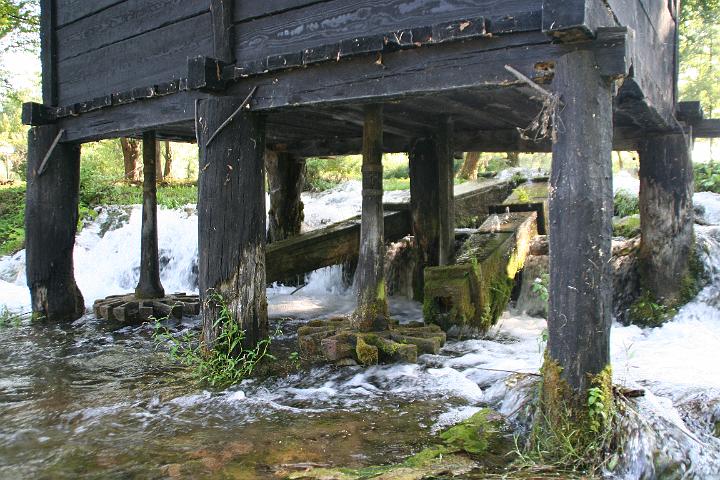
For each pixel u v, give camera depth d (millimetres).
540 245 8156
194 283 10586
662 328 6395
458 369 5352
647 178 6863
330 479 3338
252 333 5379
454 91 4027
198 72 5039
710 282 6590
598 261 3422
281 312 8719
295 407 4598
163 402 4754
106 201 13953
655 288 6754
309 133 8367
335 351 5391
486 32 3689
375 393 4859
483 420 4086
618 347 5820
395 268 9258
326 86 4605
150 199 7953
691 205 6738
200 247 5359
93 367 5844
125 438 4051
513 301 7992
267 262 7812
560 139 3482
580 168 3416
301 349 5926
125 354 6336
